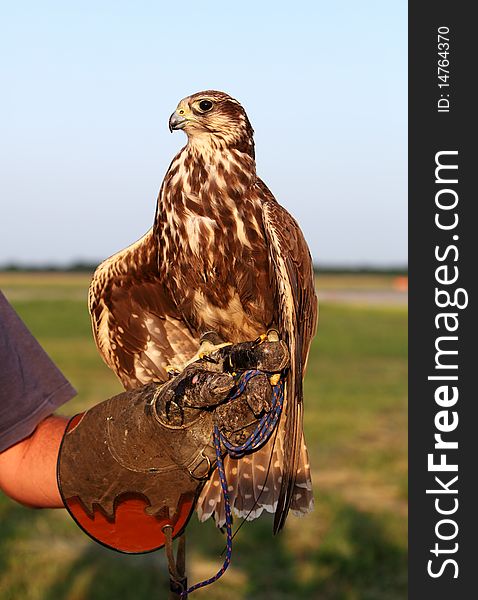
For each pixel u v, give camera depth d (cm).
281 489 261
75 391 221
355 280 11669
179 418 204
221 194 352
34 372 216
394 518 709
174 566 214
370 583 595
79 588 557
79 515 211
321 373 1917
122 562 600
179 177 357
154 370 353
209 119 357
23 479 213
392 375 1881
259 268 348
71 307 4306
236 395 207
